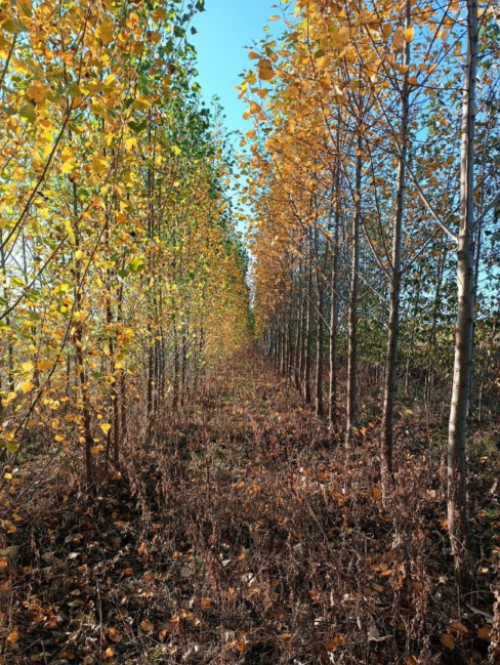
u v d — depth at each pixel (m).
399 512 3.42
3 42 2.29
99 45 2.73
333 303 7.59
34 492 4.56
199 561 3.59
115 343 5.04
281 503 4.20
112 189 3.43
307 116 4.70
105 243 3.71
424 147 4.77
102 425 4.28
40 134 2.89
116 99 3.16
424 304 8.39
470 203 3.07
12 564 3.55
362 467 5.01
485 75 4.20
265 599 2.94
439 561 3.33
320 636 2.59
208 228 9.16
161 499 4.79
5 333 3.33
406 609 2.78
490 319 6.08
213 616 3.01
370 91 3.74
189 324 9.16
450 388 8.77
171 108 6.32
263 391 12.25
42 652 2.78
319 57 3.36
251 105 4.17
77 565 3.70
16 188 3.25
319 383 9.03
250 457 6.23
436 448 6.05
